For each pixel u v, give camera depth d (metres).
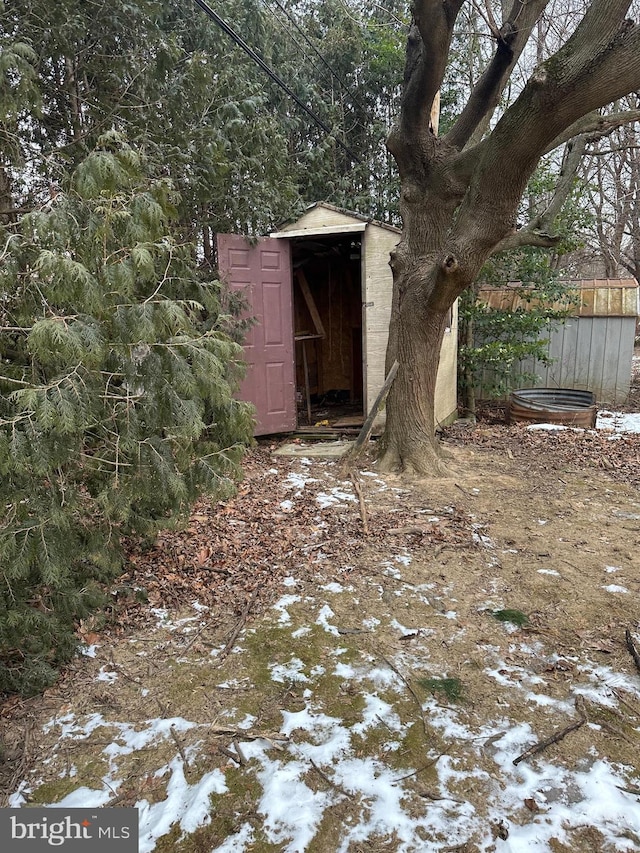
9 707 2.15
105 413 2.30
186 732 2.01
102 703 2.17
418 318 4.85
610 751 1.87
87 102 4.55
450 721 2.02
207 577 3.16
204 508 4.19
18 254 2.08
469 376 8.15
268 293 6.11
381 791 1.73
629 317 8.41
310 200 9.06
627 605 2.79
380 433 6.17
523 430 6.87
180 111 5.12
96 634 2.62
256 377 6.14
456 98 8.54
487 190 3.91
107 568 2.63
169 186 2.91
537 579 3.08
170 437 2.46
